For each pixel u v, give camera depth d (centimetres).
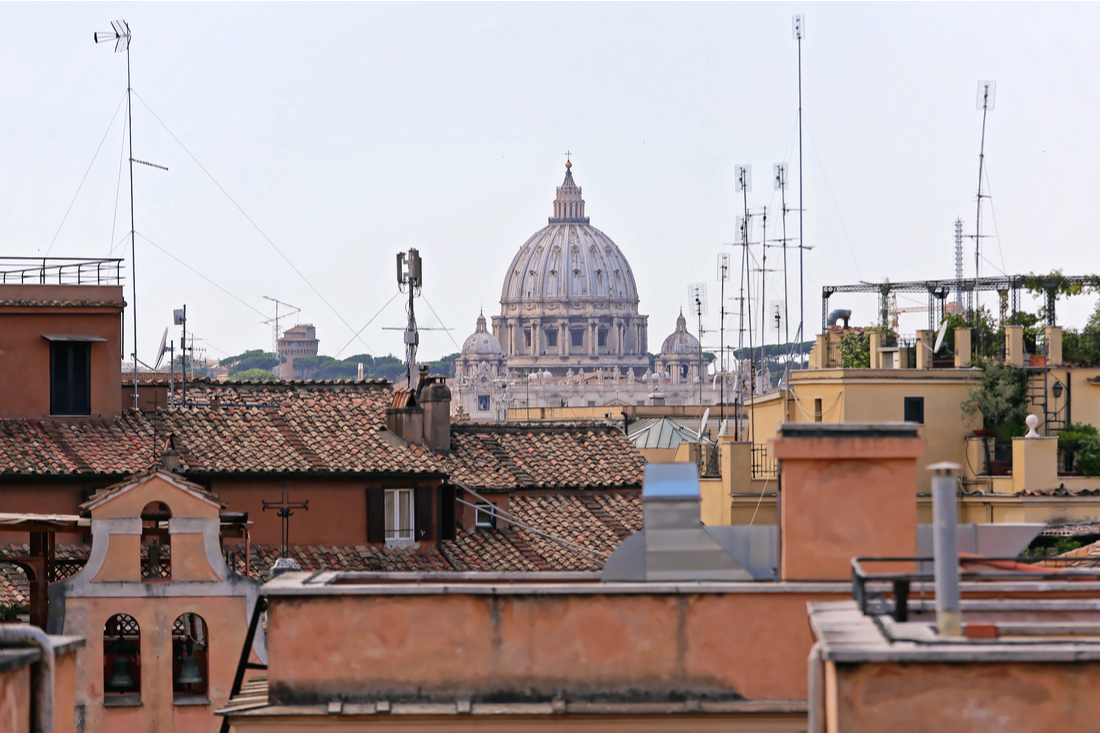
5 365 5675
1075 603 2109
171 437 5556
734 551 2594
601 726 2369
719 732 2370
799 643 2389
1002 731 1806
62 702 2266
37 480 5206
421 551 5753
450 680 2398
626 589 2406
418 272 7869
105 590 4056
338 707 2372
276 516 5534
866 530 2417
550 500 6406
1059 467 6500
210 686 4056
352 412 6291
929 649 1822
